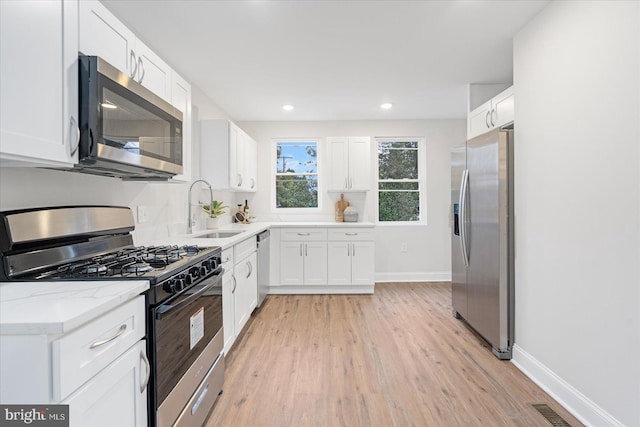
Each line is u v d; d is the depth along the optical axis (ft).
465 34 8.03
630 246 4.96
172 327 4.44
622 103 5.08
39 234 4.41
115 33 4.95
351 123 16.12
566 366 6.26
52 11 3.72
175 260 5.15
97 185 6.13
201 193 11.58
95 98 4.18
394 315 11.30
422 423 5.75
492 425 5.69
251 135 16.08
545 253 6.86
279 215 16.14
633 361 4.93
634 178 4.89
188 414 4.92
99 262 4.95
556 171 6.53
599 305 5.50
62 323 2.62
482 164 8.82
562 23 6.37
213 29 7.72
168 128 6.22
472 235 9.45
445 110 14.51
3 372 2.66
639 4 4.80
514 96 7.98
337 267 14.01
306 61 9.50
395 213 16.38
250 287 10.20
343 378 7.24
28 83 3.40
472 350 8.61
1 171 4.27
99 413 3.14
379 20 7.41
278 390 6.78
